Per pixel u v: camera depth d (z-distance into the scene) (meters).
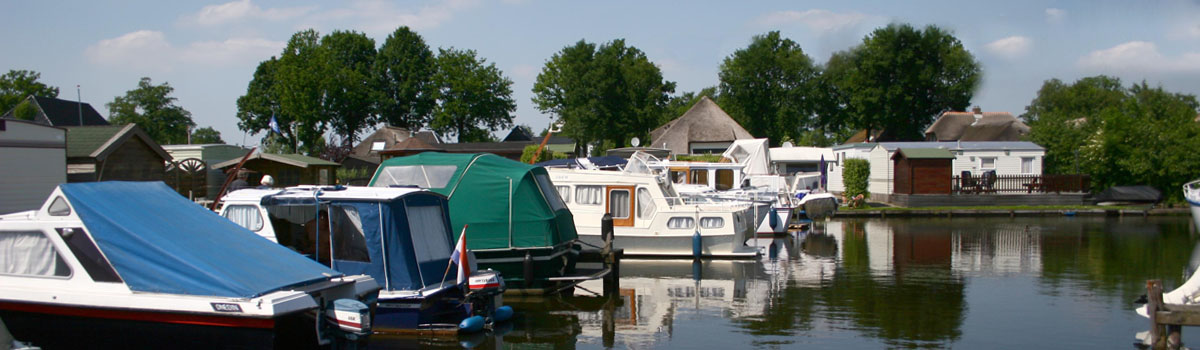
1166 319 10.30
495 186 14.27
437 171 14.57
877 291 15.41
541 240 14.17
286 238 11.63
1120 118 42.91
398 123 73.69
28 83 65.31
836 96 69.31
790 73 67.50
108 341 8.67
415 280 10.99
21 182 18.27
